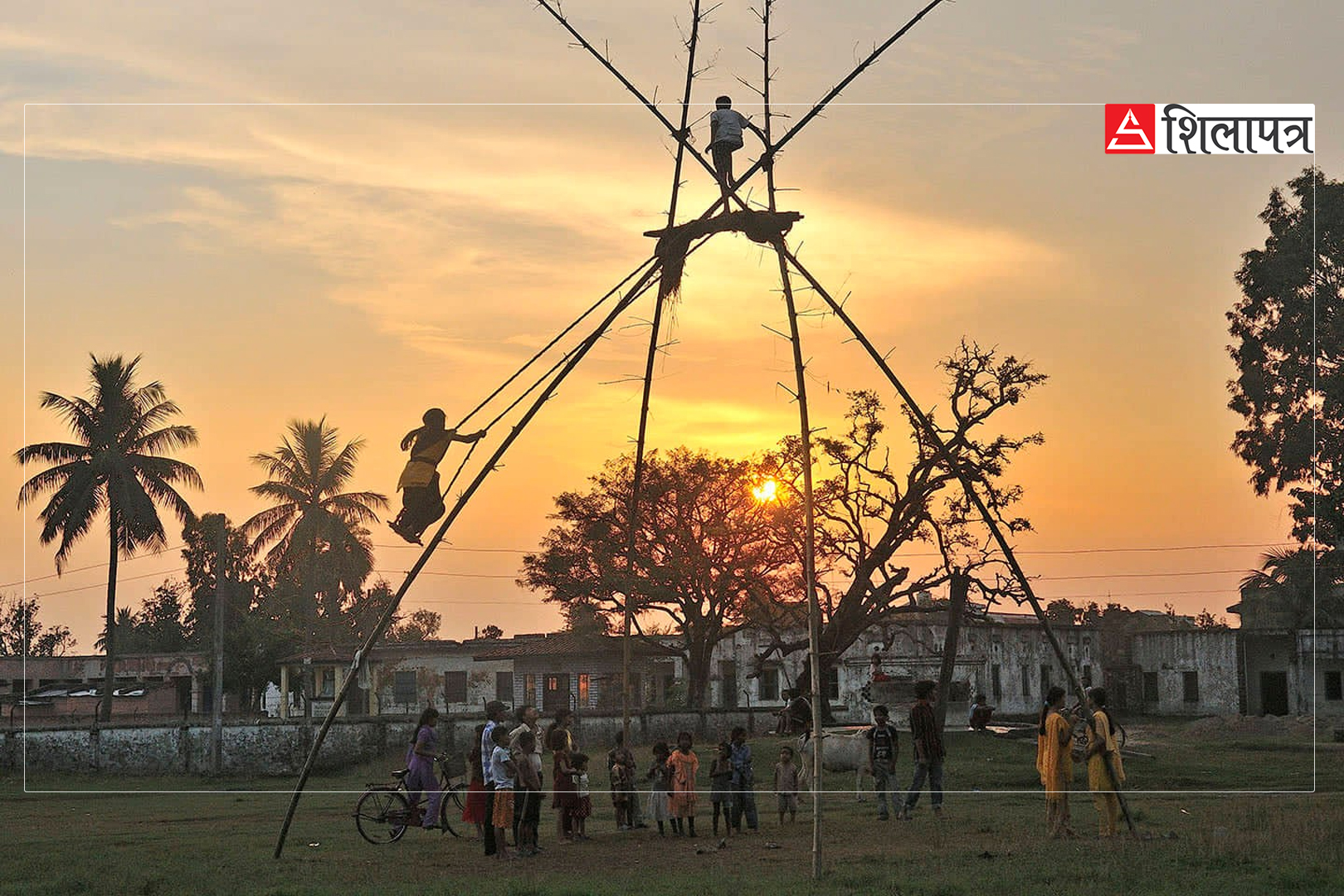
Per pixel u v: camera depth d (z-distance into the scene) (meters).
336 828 24.84
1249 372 53.50
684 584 60.22
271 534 65.75
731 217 19.12
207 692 78.12
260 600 87.12
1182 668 80.06
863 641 66.69
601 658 73.12
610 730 51.44
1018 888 14.23
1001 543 20.25
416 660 75.19
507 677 74.81
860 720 65.75
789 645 51.47
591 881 16.05
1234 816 21.36
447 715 48.62
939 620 68.50
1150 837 18.41
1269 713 77.12
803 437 17.28
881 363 19.33
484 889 15.38
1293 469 51.91
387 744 47.69
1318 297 51.91
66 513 54.72
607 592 62.19
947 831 20.11
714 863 17.62
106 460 54.88
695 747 52.16
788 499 56.31
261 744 46.06
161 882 16.69
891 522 44.44
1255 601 77.44
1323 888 13.96
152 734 45.88
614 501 61.69
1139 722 75.62
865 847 18.70
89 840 23.08
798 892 14.46
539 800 19.39
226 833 24.20
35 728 44.69
